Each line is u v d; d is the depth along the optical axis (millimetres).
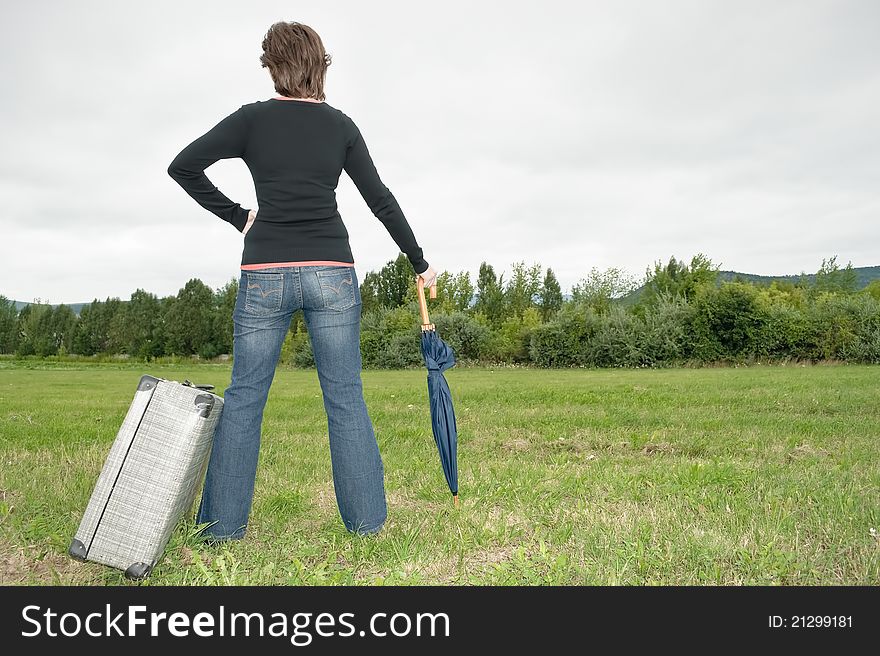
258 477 4410
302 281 2932
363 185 3156
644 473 4449
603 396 11586
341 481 3127
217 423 2947
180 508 2770
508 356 36281
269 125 2883
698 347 31859
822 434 6496
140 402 2645
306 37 2969
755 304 31406
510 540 3061
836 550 2865
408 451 5617
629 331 33312
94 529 2594
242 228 3088
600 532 3070
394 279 58969
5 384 20531
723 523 3209
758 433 6605
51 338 62156
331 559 2795
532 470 4523
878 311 30406
